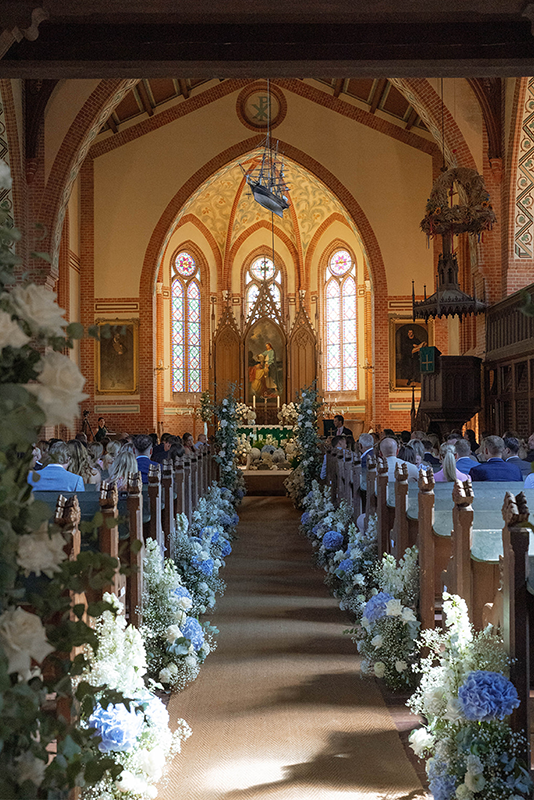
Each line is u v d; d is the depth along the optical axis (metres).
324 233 28.06
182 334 27.86
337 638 6.54
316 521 11.13
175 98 22.39
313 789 3.79
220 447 15.86
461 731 3.34
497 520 4.96
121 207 22.38
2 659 1.59
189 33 8.26
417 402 21.91
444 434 16.50
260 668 5.75
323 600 7.96
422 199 22.16
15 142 15.86
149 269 22.31
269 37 8.26
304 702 5.02
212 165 22.44
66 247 20.59
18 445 1.73
